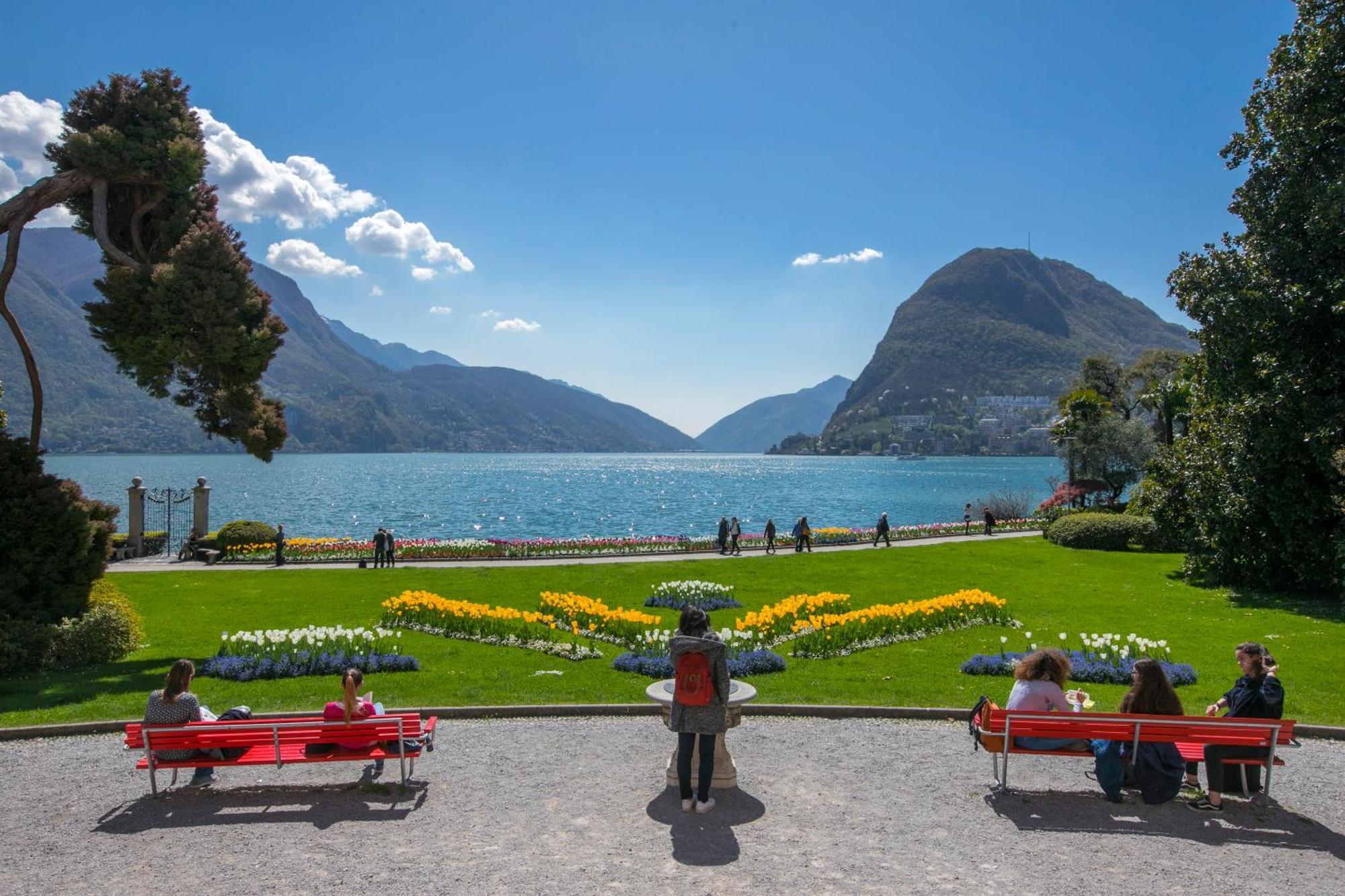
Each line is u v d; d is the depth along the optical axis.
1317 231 20.44
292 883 6.23
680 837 7.08
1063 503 51.50
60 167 16.25
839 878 6.31
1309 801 8.13
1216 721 7.79
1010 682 13.10
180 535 48.72
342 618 19.17
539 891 6.07
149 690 12.27
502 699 11.82
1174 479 26.12
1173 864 6.64
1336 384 20.61
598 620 17.19
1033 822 7.48
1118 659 14.07
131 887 6.19
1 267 15.21
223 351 15.41
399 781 8.53
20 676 13.25
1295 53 21.97
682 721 7.61
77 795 8.20
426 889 6.11
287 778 8.68
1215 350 22.69
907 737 10.29
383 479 150.88
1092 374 68.44
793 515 77.62
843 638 15.69
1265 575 22.97
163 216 16.66
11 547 14.30
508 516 75.94
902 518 74.00
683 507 87.94
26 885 6.21
